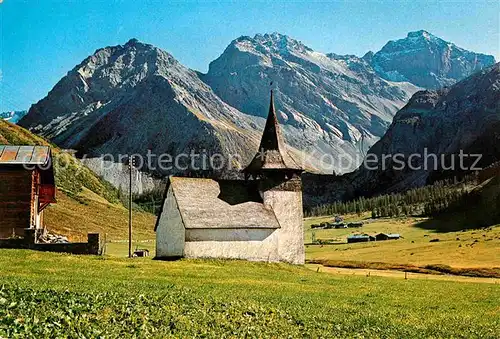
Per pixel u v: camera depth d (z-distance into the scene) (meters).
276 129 85.75
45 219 132.12
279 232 80.12
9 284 30.38
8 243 59.06
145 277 45.66
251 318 27.44
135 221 178.00
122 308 25.23
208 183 79.12
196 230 72.19
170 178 76.50
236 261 72.81
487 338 28.23
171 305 27.97
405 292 51.41
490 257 121.44
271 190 81.00
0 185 66.56
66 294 27.64
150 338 20.70
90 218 155.62
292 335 24.64
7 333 17.97
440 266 99.19
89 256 57.94
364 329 28.23
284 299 37.72
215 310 28.33
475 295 50.78
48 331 19.42
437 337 27.73
